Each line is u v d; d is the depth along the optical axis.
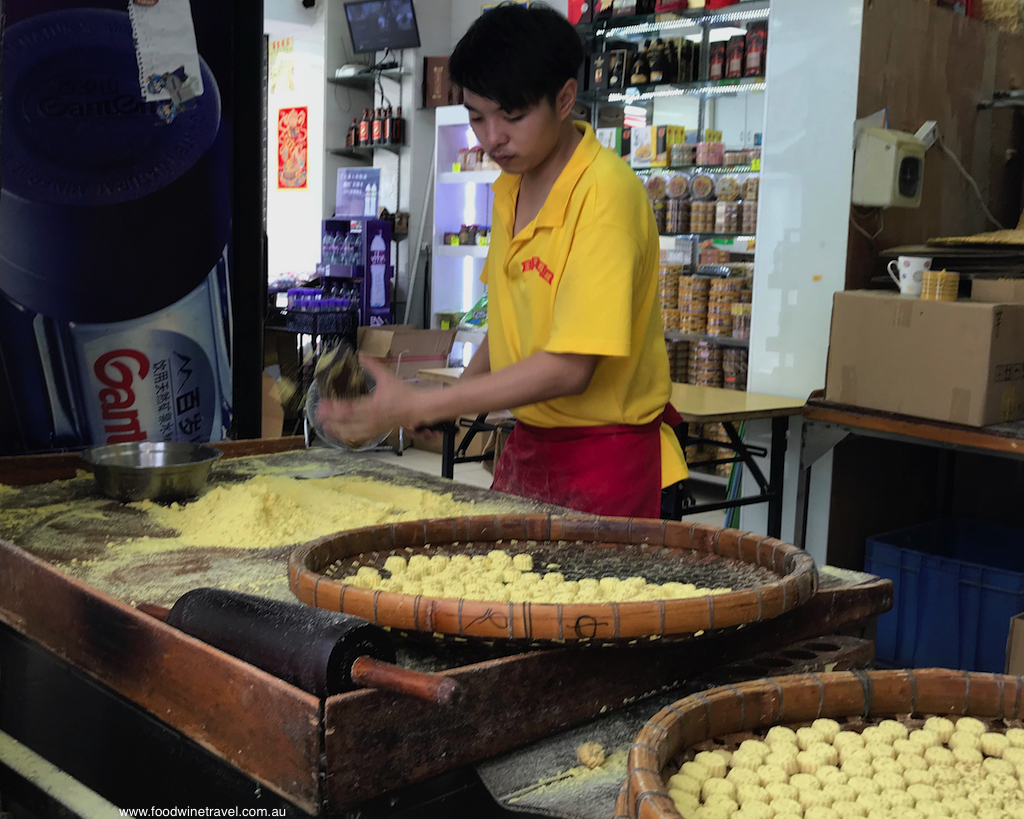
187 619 0.89
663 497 3.09
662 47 4.62
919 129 3.30
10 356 1.83
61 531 1.37
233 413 2.15
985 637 2.72
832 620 1.13
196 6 1.94
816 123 3.22
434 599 0.85
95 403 1.93
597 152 1.53
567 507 1.70
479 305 6.43
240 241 2.10
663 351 1.74
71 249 1.86
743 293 4.16
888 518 3.57
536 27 1.36
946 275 2.65
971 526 3.46
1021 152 3.90
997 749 0.83
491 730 0.83
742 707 0.83
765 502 3.31
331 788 0.72
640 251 1.52
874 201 3.13
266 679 0.76
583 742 0.88
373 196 6.73
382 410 1.40
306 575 0.94
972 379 2.57
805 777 0.76
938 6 3.44
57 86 1.79
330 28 7.26
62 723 1.11
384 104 7.26
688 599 0.85
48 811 0.99
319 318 5.35
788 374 3.40
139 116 1.89
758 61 4.30
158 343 1.98
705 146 4.41
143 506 1.52
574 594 1.03
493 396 1.41
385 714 0.75
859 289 3.25
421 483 1.73
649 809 0.60
